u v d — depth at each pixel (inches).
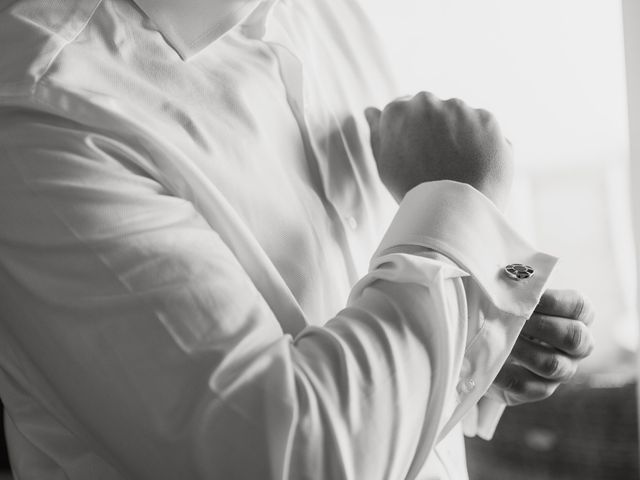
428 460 25.5
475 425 28.7
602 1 72.1
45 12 23.3
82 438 22.8
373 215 27.8
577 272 81.3
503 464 71.7
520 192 80.9
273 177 24.6
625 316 79.2
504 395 26.8
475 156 25.3
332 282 25.1
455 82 64.9
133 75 23.5
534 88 74.1
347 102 29.0
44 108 21.7
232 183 23.7
